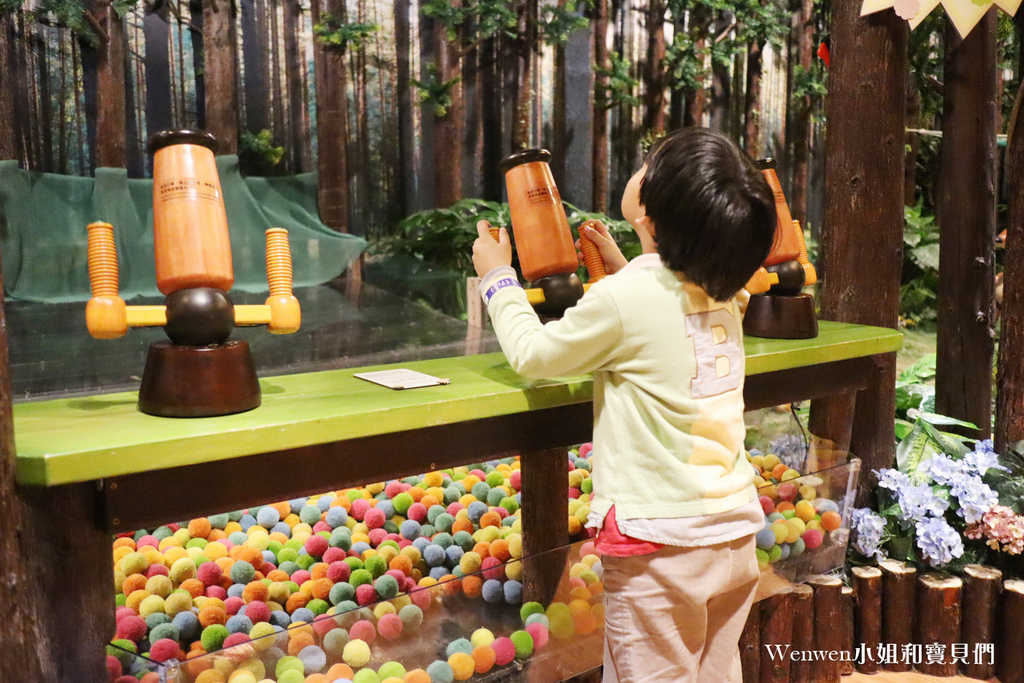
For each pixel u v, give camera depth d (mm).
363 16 3012
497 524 1955
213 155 1187
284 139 2980
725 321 1284
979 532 2203
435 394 1308
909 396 3350
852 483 1994
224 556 1797
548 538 1709
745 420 2352
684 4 3527
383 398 1273
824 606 2047
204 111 2850
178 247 1124
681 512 1184
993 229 2723
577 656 1515
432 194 3223
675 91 3668
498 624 1401
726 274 1174
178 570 1668
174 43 2770
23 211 2545
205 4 2777
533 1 3201
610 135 3502
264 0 2879
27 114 2525
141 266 2764
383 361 3029
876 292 2406
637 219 1309
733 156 1181
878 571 2166
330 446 1209
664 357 1203
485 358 1717
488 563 1749
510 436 1421
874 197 2373
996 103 2672
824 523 1951
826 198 2486
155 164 1155
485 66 3217
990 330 2746
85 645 1108
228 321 1148
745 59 3867
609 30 3414
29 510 1017
